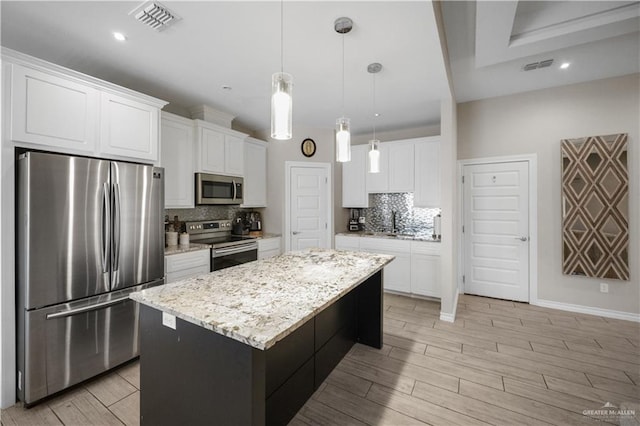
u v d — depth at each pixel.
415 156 4.13
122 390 1.99
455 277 3.65
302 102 3.34
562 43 2.34
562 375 2.13
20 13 1.76
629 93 3.08
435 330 2.93
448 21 2.26
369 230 4.88
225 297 1.38
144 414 1.43
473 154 3.91
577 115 3.31
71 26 1.90
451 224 3.19
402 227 4.61
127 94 2.38
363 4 1.67
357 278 1.74
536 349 2.52
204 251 3.11
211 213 3.95
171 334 1.33
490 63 2.69
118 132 2.32
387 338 2.76
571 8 2.15
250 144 4.18
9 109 1.76
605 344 2.59
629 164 3.07
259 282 1.65
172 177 3.08
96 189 2.07
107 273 2.13
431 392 1.96
